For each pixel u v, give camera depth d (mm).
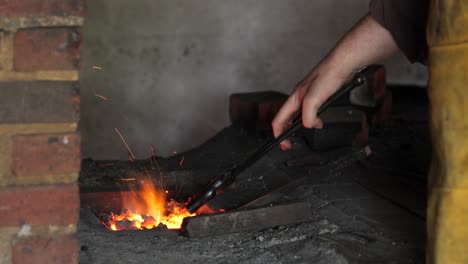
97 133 5449
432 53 1606
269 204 2176
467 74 1532
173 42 5488
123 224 2348
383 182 2617
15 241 1492
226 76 5648
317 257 1866
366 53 1919
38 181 1488
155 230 2096
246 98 3480
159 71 5500
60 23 1440
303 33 5762
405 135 3307
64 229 1518
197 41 5539
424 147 3121
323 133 3039
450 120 1573
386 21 1860
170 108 5566
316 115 2004
